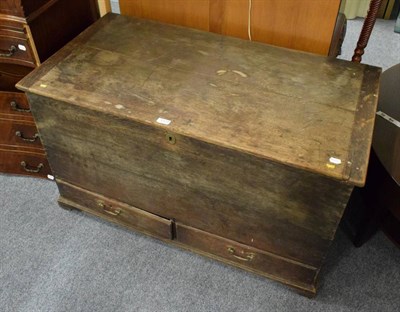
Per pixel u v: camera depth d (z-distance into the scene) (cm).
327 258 142
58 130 128
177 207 130
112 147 123
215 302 132
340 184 98
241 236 127
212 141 104
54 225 154
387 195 123
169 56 132
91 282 137
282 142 103
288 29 140
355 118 110
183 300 132
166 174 121
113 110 112
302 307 131
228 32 150
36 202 161
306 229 113
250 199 114
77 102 114
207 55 132
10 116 150
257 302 132
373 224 137
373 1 128
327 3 129
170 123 108
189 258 144
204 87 120
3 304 132
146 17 158
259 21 142
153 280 138
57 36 143
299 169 99
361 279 137
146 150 117
